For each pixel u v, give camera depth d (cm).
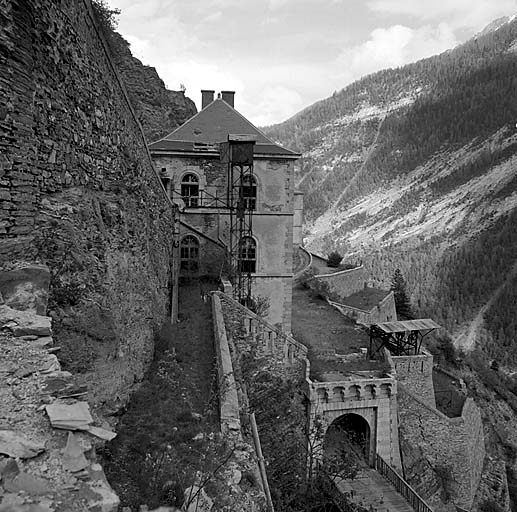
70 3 872
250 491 763
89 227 865
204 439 831
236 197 2555
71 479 389
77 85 909
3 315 575
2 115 654
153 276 1343
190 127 2756
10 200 669
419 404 2270
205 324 1584
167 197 1952
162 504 605
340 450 2072
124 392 884
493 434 3447
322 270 5409
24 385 483
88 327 739
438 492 2203
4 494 356
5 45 657
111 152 1103
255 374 1755
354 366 2506
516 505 2909
